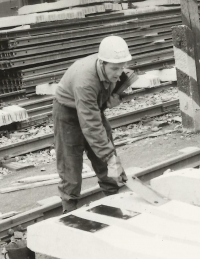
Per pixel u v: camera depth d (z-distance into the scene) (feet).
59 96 15.70
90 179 23.04
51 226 12.33
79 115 14.44
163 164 22.27
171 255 10.45
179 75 29.01
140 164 24.64
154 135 29.76
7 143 29.63
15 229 17.56
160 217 12.21
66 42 42.37
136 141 29.22
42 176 23.88
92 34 44.45
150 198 13.01
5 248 15.21
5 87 41.24
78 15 45.88
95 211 12.84
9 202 21.15
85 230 11.82
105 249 11.21
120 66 14.11
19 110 32.50
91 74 14.32
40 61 40.60
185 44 28.27
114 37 14.19
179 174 14.47
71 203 16.67
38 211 18.20
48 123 34.14
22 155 28.02
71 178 16.37
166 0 53.78
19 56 39.40
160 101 37.45
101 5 47.88
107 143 14.35
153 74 43.29
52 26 42.04
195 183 14.01
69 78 15.14
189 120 29.27
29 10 50.78
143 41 48.16
